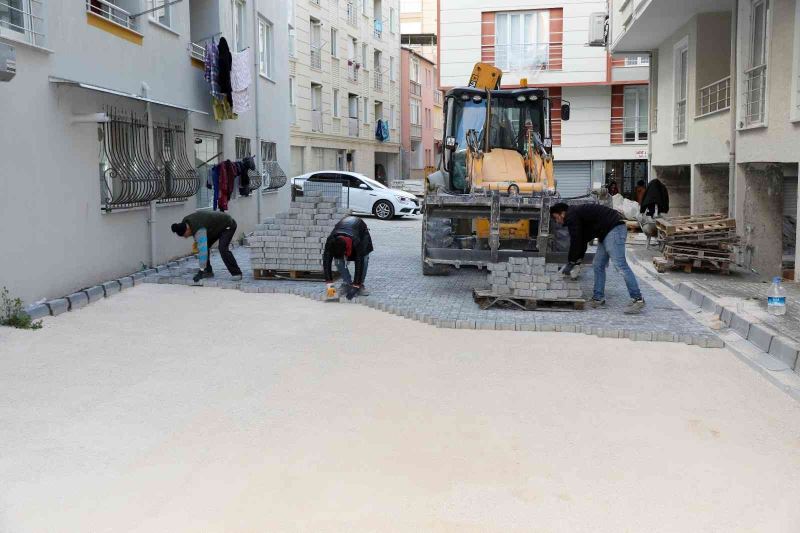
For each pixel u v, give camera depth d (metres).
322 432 5.22
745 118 12.74
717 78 15.84
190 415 5.56
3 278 8.44
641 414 5.69
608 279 12.49
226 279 11.88
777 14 11.25
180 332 8.34
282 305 10.04
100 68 10.80
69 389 6.16
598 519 3.96
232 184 15.02
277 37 20.72
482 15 26.56
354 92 39.25
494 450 4.93
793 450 5.00
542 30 26.38
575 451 4.93
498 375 6.72
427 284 11.57
